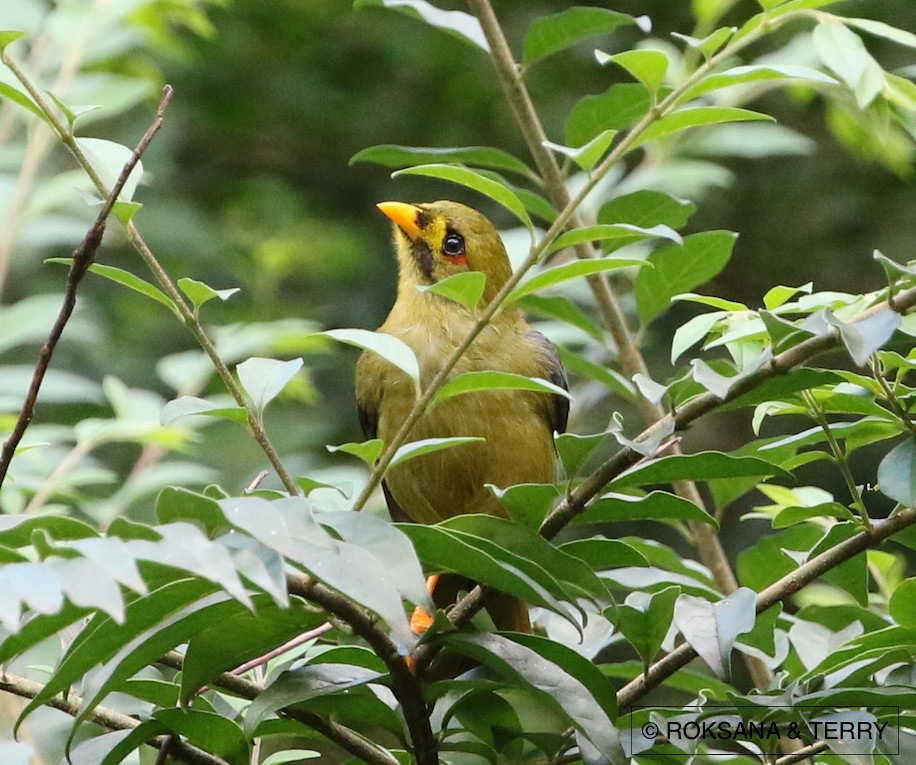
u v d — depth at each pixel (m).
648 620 4.94
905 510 5.06
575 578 4.76
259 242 14.71
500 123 16.03
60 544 3.63
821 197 14.96
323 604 4.41
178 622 4.41
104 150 5.43
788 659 6.25
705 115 5.10
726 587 7.60
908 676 5.04
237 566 3.75
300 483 5.54
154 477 8.60
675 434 5.48
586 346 10.10
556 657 4.74
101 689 4.42
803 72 5.14
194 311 4.99
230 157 16.84
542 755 5.43
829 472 12.54
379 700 4.97
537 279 4.75
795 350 4.75
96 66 11.85
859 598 5.61
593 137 7.80
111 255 14.52
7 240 8.99
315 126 16.53
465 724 5.29
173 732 4.99
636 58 5.20
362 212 16.50
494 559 4.35
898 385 5.15
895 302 4.72
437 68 16.31
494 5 16.14
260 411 5.01
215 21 16.14
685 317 14.46
